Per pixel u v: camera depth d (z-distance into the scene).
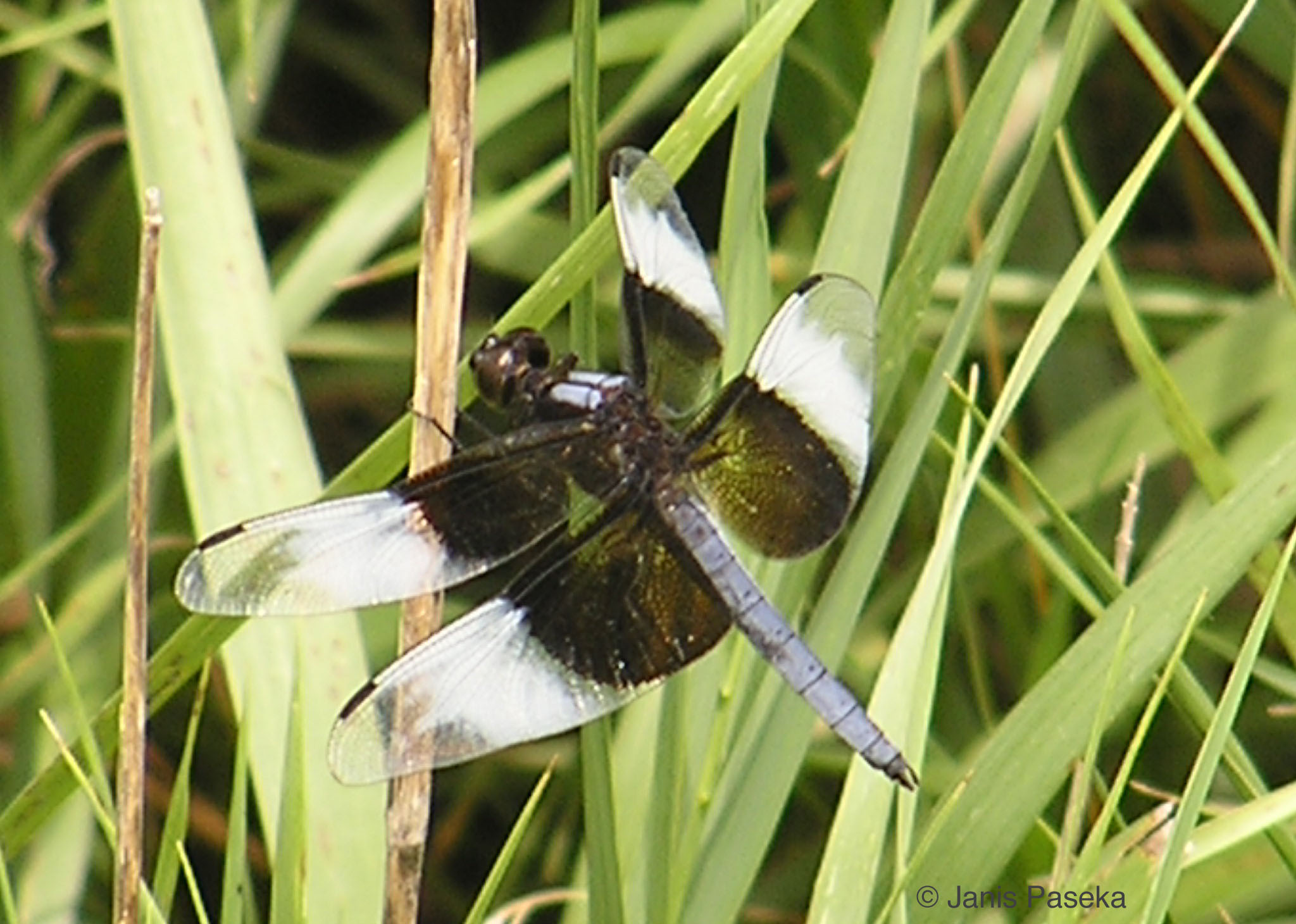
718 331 0.98
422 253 0.96
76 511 1.05
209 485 0.98
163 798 1.06
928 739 1.02
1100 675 0.97
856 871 0.97
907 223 1.06
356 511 0.97
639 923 0.98
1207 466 0.99
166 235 0.98
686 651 0.97
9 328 1.04
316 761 0.98
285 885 0.96
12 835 0.98
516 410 0.98
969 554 1.03
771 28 0.97
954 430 1.04
